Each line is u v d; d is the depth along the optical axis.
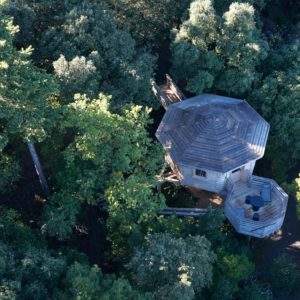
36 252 31.23
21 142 41.69
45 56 43.41
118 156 36.53
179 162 42.75
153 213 37.12
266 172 50.62
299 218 44.59
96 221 42.03
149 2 50.91
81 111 35.28
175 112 46.41
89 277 29.62
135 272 32.59
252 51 48.50
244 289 38.97
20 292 28.39
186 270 31.41
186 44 48.38
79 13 43.41
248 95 50.66
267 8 67.25
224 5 54.88
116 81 43.56
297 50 52.75
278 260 41.50
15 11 42.22
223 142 42.62
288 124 47.75
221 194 45.25
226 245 40.31
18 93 32.22
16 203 40.62
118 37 44.31
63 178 37.84
